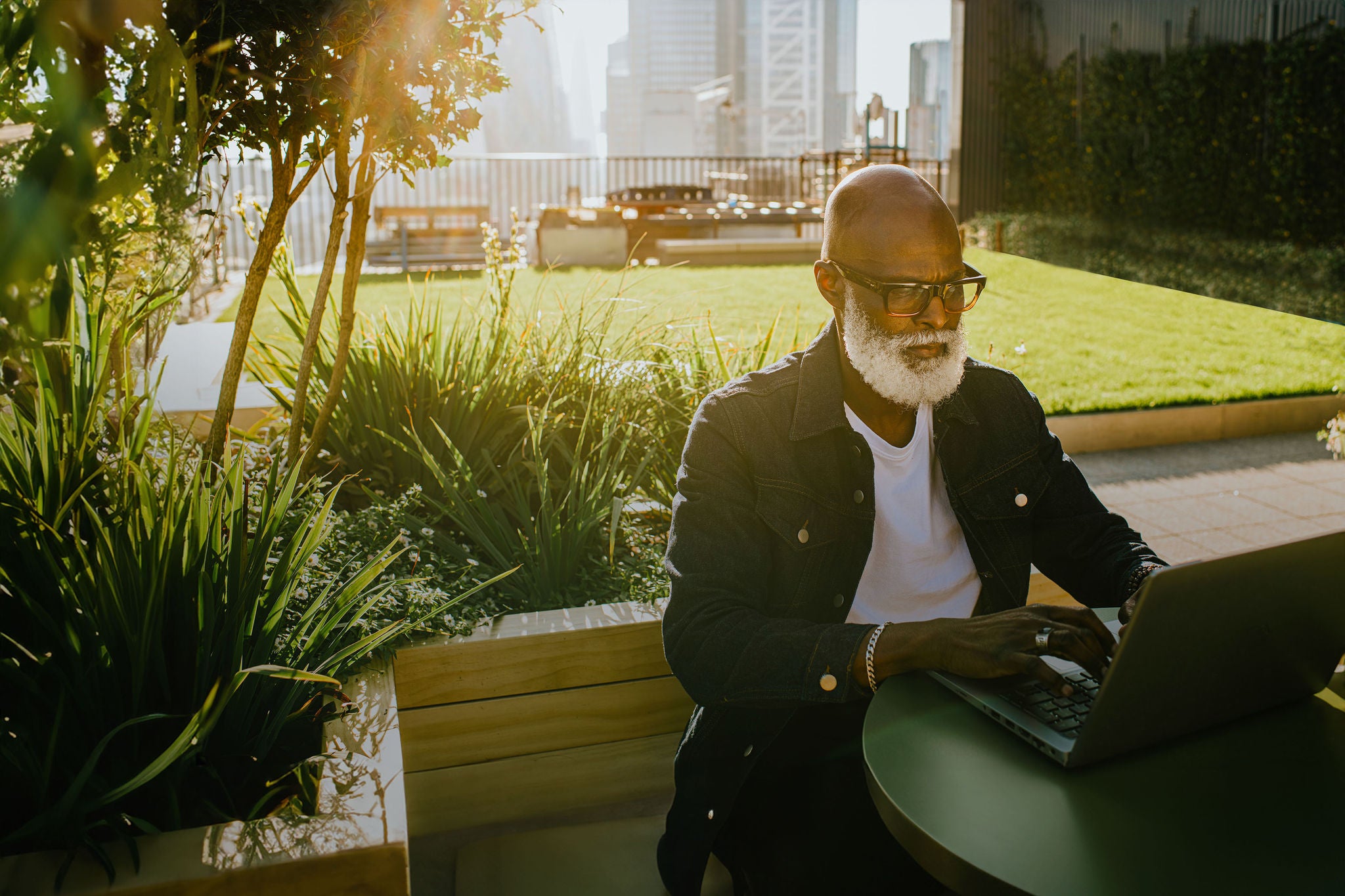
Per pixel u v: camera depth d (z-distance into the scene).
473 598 2.39
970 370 2.02
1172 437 5.94
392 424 2.93
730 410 1.84
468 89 2.46
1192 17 11.75
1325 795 1.28
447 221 12.83
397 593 2.17
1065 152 13.59
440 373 3.09
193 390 4.24
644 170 16.17
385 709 1.81
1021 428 1.99
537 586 2.45
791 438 1.82
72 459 1.75
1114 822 1.22
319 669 1.81
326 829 1.44
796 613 1.83
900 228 1.70
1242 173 11.20
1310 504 4.89
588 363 3.21
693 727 1.88
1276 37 10.76
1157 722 1.33
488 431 2.97
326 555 2.26
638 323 3.56
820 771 1.77
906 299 1.70
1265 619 1.31
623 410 3.05
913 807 1.25
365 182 2.49
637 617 2.23
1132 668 1.24
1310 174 10.43
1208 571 1.21
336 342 3.25
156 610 1.56
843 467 1.84
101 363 1.94
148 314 2.02
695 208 13.62
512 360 3.20
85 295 1.81
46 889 1.33
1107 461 5.61
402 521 2.50
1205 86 11.55
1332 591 1.36
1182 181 11.87
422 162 2.53
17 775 1.48
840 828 1.67
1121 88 12.69
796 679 1.55
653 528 2.90
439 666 2.11
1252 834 1.20
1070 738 1.35
